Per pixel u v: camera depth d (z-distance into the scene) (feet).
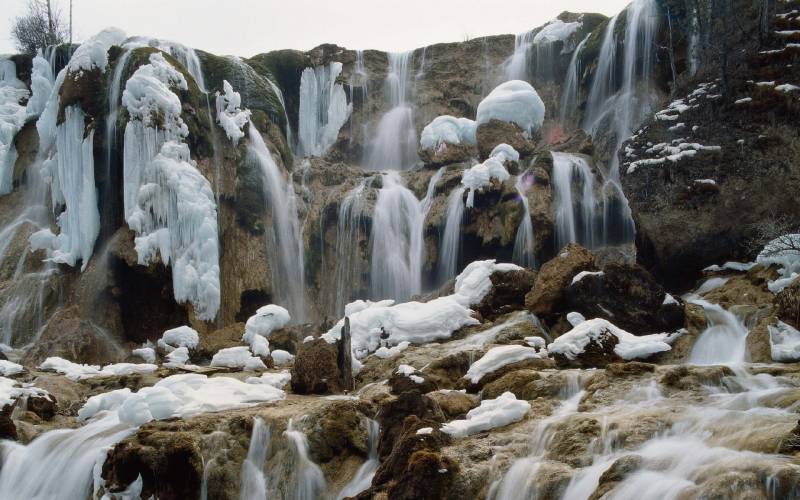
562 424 35.76
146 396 44.27
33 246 73.77
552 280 53.06
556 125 86.38
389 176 80.02
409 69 94.43
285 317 61.77
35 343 66.80
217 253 69.41
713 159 57.88
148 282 68.90
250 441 41.73
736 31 63.46
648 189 59.82
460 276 59.06
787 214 54.54
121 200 72.33
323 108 92.73
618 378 39.75
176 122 71.92
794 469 26.66
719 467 28.43
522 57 90.53
